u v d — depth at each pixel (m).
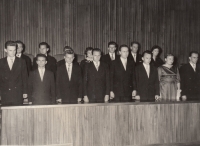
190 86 4.20
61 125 2.97
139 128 3.20
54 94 3.61
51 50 5.94
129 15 6.35
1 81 3.52
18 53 4.53
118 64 4.07
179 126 3.33
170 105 3.30
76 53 6.06
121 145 3.14
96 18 6.17
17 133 2.87
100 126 3.08
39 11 5.88
